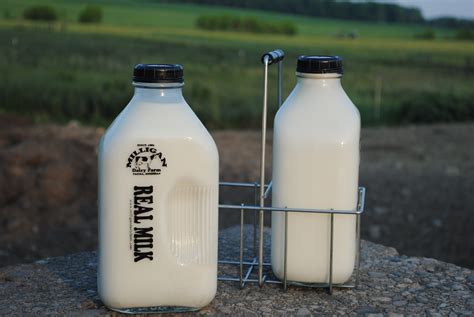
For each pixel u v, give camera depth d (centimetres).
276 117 201
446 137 784
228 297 205
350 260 204
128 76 876
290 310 197
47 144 542
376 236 464
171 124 182
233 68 908
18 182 495
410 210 504
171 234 186
